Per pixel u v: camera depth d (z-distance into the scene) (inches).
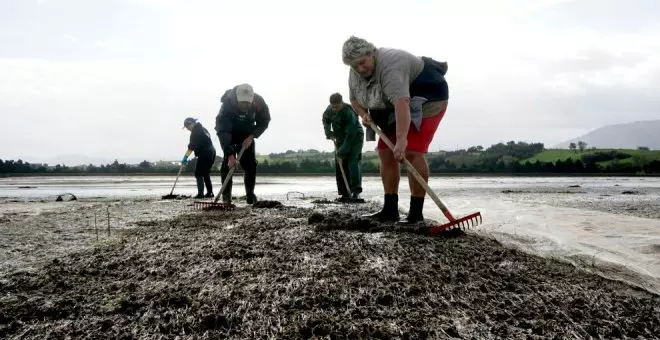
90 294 96.1
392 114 179.9
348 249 129.6
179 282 102.4
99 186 628.7
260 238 146.4
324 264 114.1
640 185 640.4
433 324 80.7
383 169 187.2
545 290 98.3
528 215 215.5
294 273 107.0
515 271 111.2
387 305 89.1
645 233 163.9
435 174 1239.5
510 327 80.4
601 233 164.9
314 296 91.8
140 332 78.0
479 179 925.2
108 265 116.2
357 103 190.7
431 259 120.0
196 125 386.0
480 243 142.6
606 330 80.0
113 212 245.0
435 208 251.3
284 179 889.5
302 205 281.0
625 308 89.4
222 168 285.7
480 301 91.7
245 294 93.7
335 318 82.3
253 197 301.6
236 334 77.2
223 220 197.2
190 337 76.4
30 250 139.4
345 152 321.1
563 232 167.6
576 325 81.5
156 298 91.8
